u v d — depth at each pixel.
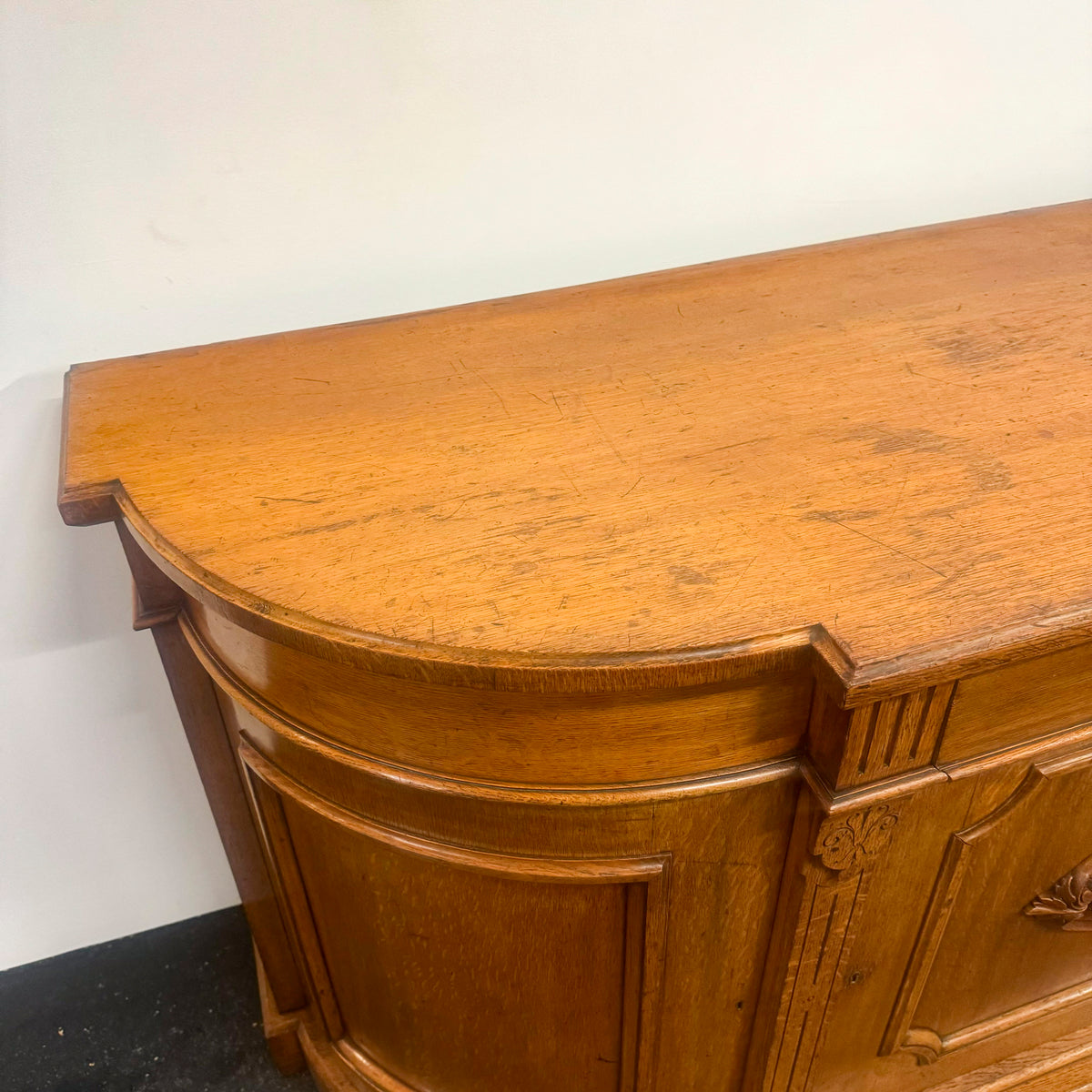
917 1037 0.82
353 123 0.81
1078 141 1.05
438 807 0.61
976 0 0.92
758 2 0.86
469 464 0.63
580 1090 0.82
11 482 0.88
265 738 0.68
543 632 0.48
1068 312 0.80
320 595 0.51
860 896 0.63
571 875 0.62
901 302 0.83
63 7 0.70
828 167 0.98
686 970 0.69
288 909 0.84
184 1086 1.10
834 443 0.63
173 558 0.55
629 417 0.68
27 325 0.82
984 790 0.61
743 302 0.85
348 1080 0.98
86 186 0.77
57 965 1.24
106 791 1.13
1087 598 0.49
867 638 0.47
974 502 0.57
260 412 0.71
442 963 0.74
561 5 0.81
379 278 0.90
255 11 0.74
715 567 0.52
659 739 0.54
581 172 0.90
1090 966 0.86
